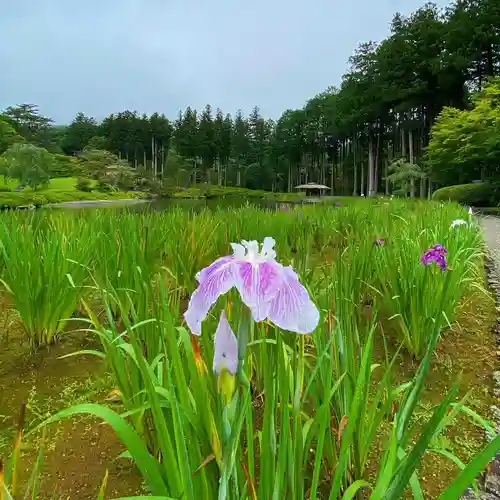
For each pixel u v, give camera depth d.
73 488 2.12
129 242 3.89
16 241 3.77
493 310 4.70
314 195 68.12
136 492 2.09
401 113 44.91
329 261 5.91
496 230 12.52
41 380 3.14
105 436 2.54
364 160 59.00
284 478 1.42
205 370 1.44
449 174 29.23
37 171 46.00
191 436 1.40
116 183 60.03
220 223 6.70
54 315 3.52
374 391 2.98
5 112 74.12
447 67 36.91
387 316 4.22
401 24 44.97
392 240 4.97
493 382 3.17
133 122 85.75
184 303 4.31
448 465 2.35
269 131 86.75
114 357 2.25
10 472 1.33
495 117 21.55
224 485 1.09
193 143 83.06
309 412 2.64
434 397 2.98
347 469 2.04
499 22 33.44
